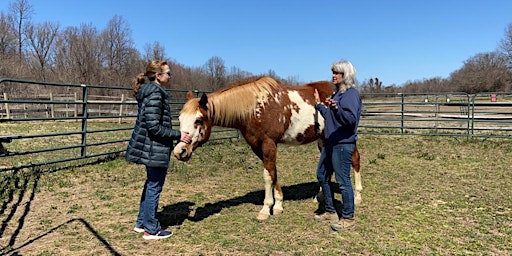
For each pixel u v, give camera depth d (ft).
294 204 14.94
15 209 13.80
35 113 61.87
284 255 10.16
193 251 10.36
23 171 19.35
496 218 12.96
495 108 59.93
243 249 10.50
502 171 20.34
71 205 14.43
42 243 10.75
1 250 10.17
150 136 10.50
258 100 12.69
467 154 25.66
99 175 19.29
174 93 98.68
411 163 23.04
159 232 11.18
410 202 14.94
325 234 11.66
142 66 139.44
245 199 15.61
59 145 29.32
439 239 11.21
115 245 10.68
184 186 17.67
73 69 128.36
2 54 128.98
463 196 15.70
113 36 137.18
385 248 10.59
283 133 13.35
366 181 18.43
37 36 143.13
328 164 12.23
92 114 66.08
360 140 33.22
